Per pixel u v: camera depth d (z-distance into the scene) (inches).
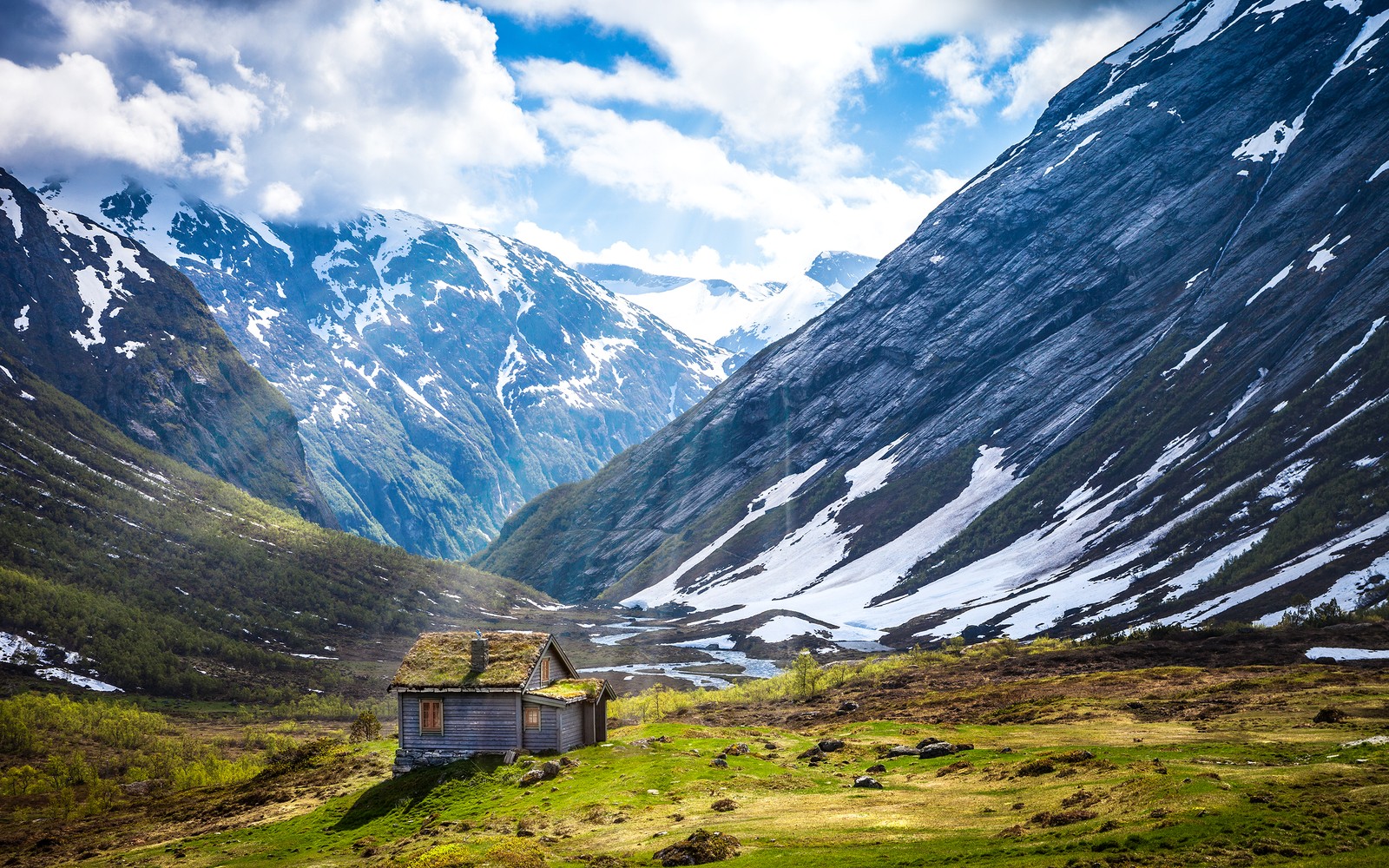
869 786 1806.1
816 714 3535.9
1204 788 1294.3
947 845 1254.9
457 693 2261.3
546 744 2233.0
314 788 2488.9
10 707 4532.5
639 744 2336.4
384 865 1525.6
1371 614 3961.6
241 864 1857.8
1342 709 2203.5
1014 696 3243.1
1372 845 1000.2
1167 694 2896.2
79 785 3597.4
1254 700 2544.3
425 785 2142.0
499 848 1451.8
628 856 1412.4
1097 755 1804.9
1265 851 1019.3
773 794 1807.3
